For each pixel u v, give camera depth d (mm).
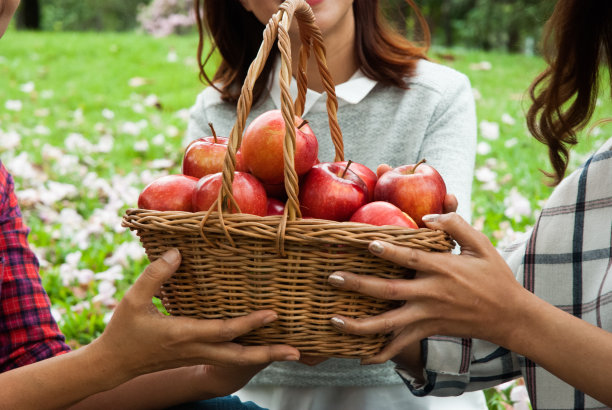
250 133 1438
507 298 1304
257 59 1329
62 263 3641
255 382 2186
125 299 1322
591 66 1660
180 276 1359
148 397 1668
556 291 1584
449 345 1624
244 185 1354
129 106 7285
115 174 4883
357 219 1376
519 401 2447
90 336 2932
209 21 2336
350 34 2152
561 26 1632
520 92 8180
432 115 2154
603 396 1344
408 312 1301
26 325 1690
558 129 1785
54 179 4824
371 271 1304
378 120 2197
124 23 28172
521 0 15125
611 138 1606
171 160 5398
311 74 2227
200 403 1747
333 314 1316
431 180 1444
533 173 4902
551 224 1610
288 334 1336
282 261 1280
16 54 10352
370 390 2146
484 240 1321
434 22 19797
